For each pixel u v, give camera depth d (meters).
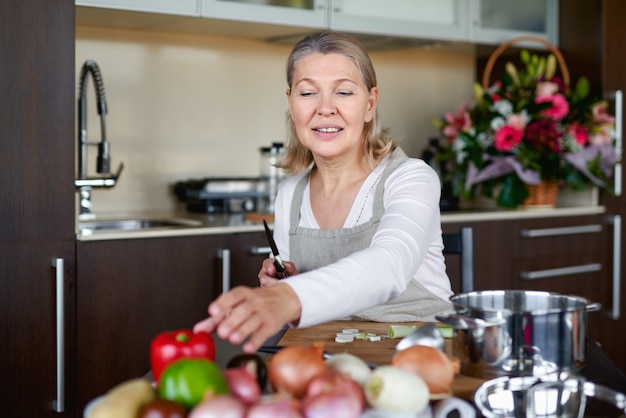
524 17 3.86
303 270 1.92
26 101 2.53
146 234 2.73
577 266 3.75
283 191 2.04
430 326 1.25
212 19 3.05
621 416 1.08
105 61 3.28
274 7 3.14
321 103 1.78
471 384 1.23
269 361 1.31
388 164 1.87
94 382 2.67
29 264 2.55
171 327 2.80
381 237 1.48
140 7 2.88
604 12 3.76
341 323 1.72
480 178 3.57
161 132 3.42
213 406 0.87
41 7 2.54
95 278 2.65
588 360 1.37
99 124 3.28
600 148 3.61
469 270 2.32
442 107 4.18
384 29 3.41
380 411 1.01
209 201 3.32
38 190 2.56
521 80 3.64
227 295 1.13
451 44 3.77
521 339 1.25
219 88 3.54
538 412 1.11
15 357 2.53
